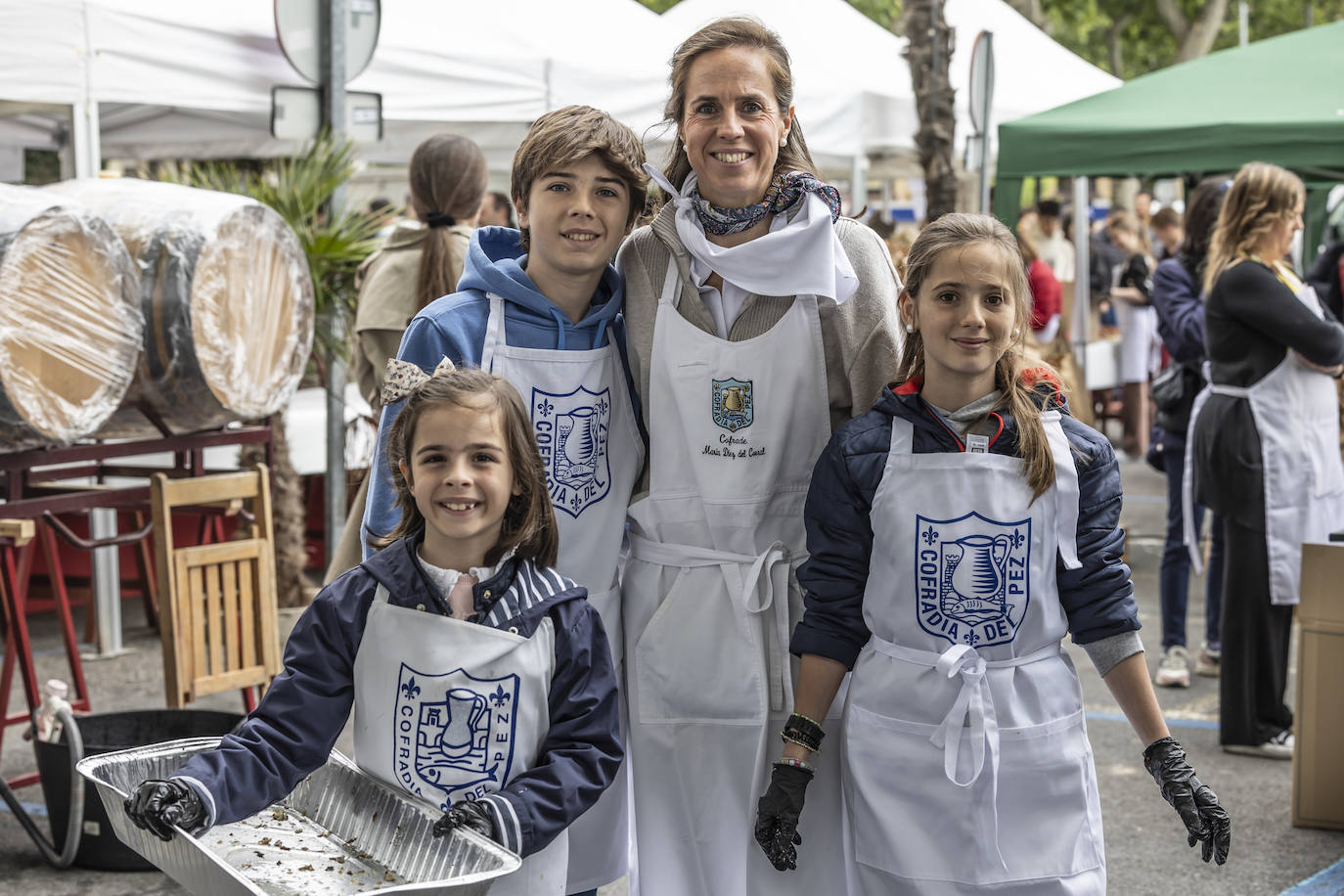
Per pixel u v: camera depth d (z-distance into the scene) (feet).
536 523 7.43
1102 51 100.12
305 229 20.26
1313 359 15.64
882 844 8.11
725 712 8.71
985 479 7.89
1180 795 7.73
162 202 14.42
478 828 6.73
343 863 7.11
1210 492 16.20
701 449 8.62
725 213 8.52
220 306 14.33
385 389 7.63
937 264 7.86
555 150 8.27
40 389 12.51
